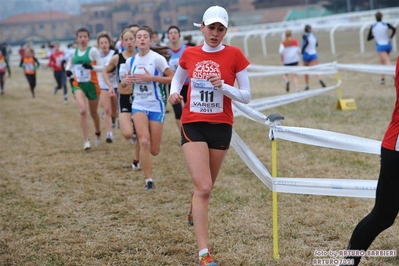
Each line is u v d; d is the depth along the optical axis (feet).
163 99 29.86
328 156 35.68
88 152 41.32
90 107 42.68
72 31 316.40
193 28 240.53
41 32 328.70
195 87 19.63
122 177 33.55
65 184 32.48
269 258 20.27
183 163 36.29
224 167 34.50
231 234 23.07
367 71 50.52
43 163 38.24
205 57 19.62
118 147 42.80
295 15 220.02
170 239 22.85
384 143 16.52
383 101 56.90
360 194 19.13
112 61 33.73
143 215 26.16
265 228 23.49
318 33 147.13
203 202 19.03
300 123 46.75
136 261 20.76
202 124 19.75
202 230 18.94
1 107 75.25
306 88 71.72
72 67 41.83
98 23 265.95
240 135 44.14
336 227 23.22
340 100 53.78
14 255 21.68
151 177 30.50
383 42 69.51
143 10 256.73
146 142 29.43
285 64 70.79
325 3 227.81
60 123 57.67
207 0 247.50
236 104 23.67
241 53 19.77
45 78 129.59
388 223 16.88
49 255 21.74
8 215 26.96
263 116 20.24
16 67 173.88
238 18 236.43
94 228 24.75
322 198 27.43
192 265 20.25
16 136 50.57
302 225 23.85
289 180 19.58
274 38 159.94
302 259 20.03
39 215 26.94
